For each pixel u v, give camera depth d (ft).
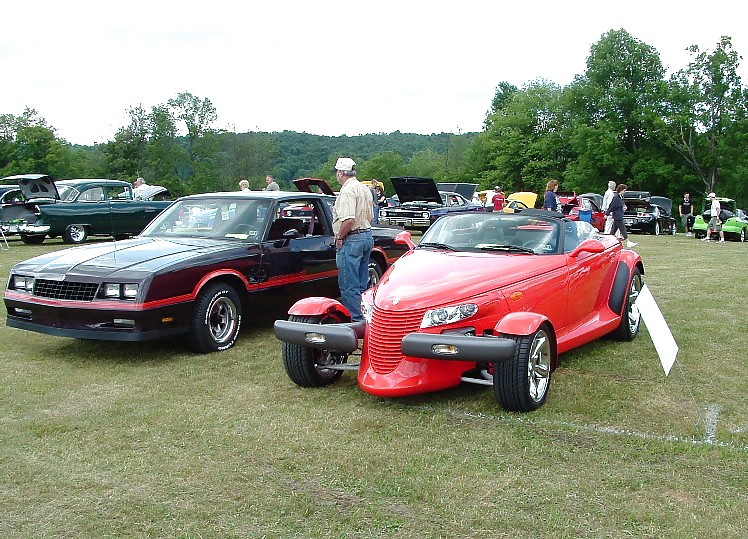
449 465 13.30
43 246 57.16
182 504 11.82
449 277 17.53
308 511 11.50
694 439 14.60
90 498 12.07
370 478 12.76
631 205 91.76
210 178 235.40
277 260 24.79
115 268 20.85
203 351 22.11
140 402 17.28
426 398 17.40
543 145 200.64
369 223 23.56
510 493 12.10
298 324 17.53
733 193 148.05
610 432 14.96
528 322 15.85
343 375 19.62
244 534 10.79
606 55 163.63
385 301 16.94
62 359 21.49
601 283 22.06
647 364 20.58
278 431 15.20
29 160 226.79
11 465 13.46
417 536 10.68
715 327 25.54
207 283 22.26
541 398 16.57
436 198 73.77
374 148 435.53
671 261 48.83
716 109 151.74
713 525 10.93
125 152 238.27
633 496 11.97
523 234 20.56
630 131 164.35
